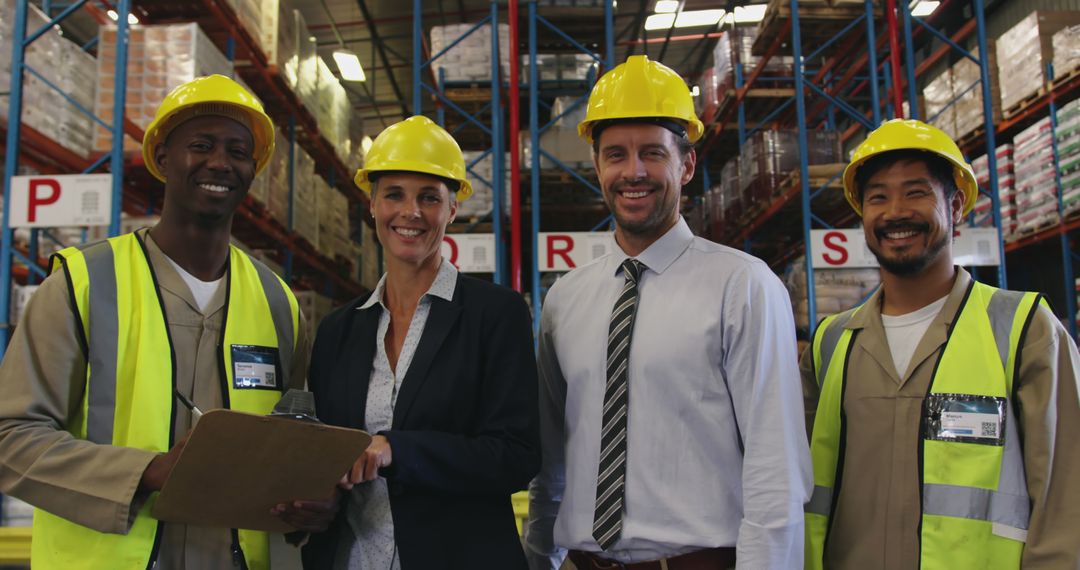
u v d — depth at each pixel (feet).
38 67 17.53
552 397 7.01
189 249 6.22
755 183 26.43
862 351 6.88
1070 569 5.47
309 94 26.99
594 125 6.42
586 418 6.18
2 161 19.31
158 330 5.88
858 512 6.45
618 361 6.05
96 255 5.92
